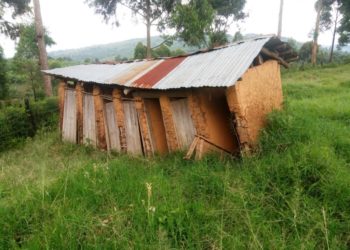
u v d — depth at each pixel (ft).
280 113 21.95
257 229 12.30
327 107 32.30
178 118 23.09
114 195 15.96
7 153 30.96
